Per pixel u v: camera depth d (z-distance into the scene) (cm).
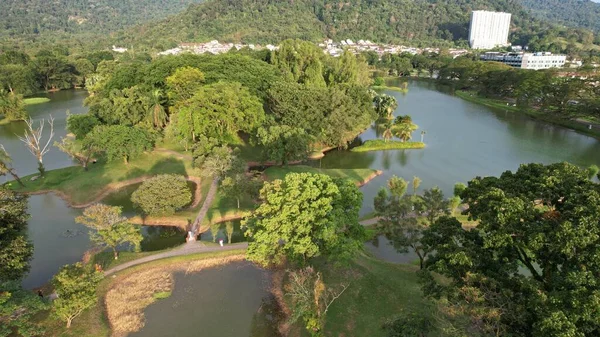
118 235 4694
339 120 9100
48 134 10988
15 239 4116
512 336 2406
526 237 2634
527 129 11862
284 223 3906
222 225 5856
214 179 7169
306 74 12488
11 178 7800
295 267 4625
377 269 4500
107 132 7444
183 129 8138
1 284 3303
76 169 7856
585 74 14388
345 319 3800
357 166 8669
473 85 18638
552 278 2569
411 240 4359
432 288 3112
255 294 4297
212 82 9819
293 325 3841
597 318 2075
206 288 4378
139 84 10100
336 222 3822
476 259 2858
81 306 3559
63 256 5138
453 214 5944
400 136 10250
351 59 13725
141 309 4056
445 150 9812
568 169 3216
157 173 7619
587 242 2342
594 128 11450
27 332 3098
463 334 2445
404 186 6209
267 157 8000
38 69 17538
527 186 3070
